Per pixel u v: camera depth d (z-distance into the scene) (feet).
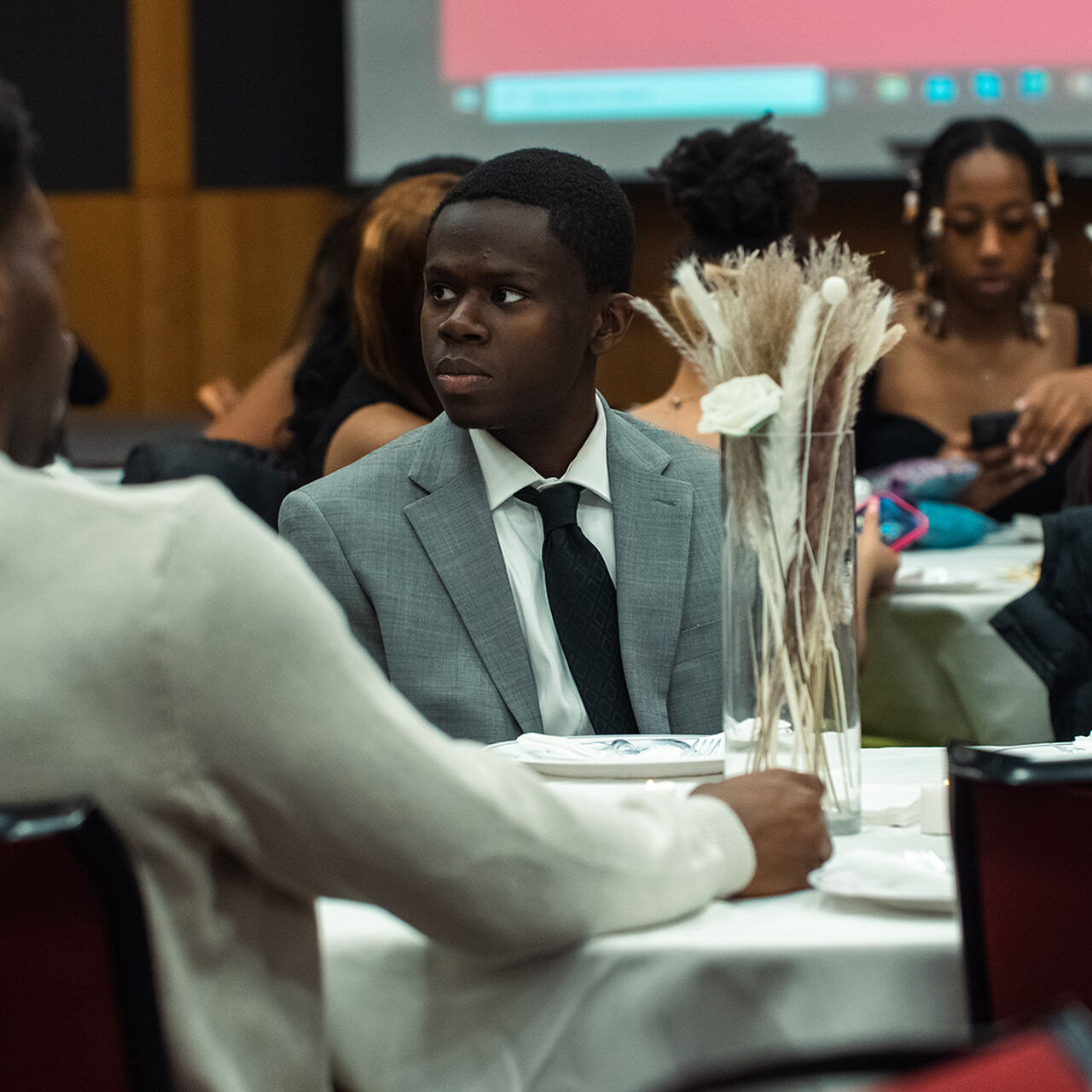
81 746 6.68
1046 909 7.51
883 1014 7.79
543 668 12.89
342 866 7.09
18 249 7.13
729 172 18.74
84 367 34.53
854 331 9.03
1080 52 48.29
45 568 6.72
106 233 59.36
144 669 6.64
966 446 26.61
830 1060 4.94
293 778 6.84
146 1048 6.77
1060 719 15.75
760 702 9.44
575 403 13.07
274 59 57.41
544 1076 7.78
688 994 7.75
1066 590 15.66
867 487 18.84
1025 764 7.60
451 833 7.19
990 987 7.66
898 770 11.59
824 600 9.40
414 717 7.31
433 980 7.97
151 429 57.06
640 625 12.94
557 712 12.83
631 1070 7.73
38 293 7.16
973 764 7.75
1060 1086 4.34
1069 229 50.14
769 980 7.75
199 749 6.76
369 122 51.93
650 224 51.55
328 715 6.87
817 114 49.62
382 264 16.53
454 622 12.86
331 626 6.98
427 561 12.98
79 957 6.72
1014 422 24.77
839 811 9.60
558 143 51.16
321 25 57.16
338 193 52.80
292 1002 7.38
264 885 7.34
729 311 9.19
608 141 50.93
